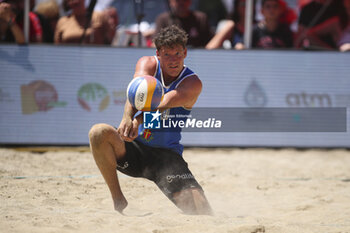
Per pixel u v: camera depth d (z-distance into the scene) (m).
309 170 12.67
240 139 15.55
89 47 15.23
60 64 15.12
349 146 15.77
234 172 12.08
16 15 14.95
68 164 12.45
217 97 15.45
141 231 6.12
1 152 13.84
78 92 15.17
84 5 16.20
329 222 7.21
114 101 15.23
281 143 15.67
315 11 16.67
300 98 15.70
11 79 14.98
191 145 15.36
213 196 9.55
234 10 17.09
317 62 15.73
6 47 14.96
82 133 15.16
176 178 7.36
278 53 15.68
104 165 7.29
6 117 14.95
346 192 9.85
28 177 10.35
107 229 6.22
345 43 17.09
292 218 7.55
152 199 8.94
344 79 15.77
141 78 7.00
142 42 17.19
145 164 7.48
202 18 16.62
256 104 15.59
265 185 10.59
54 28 17.28
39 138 15.02
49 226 6.25
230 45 17.05
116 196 7.50
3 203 7.82
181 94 7.21
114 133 7.22
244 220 6.96
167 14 16.56
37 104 15.07
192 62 15.41
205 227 6.27
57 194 8.87
